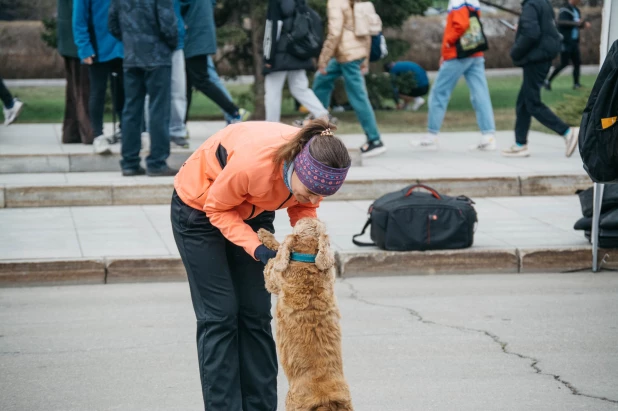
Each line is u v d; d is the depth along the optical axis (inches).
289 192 163.0
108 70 438.3
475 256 322.7
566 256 325.7
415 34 975.6
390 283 310.2
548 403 200.5
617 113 230.7
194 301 175.0
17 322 262.1
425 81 740.0
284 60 452.8
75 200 396.8
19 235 340.2
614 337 247.8
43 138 506.3
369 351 236.4
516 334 251.0
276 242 161.6
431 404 199.9
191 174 172.2
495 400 202.2
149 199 402.0
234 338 173.8
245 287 177.2
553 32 461.1
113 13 395.5
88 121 474.9
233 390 173.3
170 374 220.2
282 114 698.2
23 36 920.9
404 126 632.4
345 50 463.2
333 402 150.6
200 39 447.2
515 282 311.3
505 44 1022.4
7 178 415.5
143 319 266.1
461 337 248.4
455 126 632.4
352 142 517.7
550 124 474.6
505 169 440.8
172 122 456.1
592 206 327.6
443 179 418.6
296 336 154.3
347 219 376.8
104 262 306.8
